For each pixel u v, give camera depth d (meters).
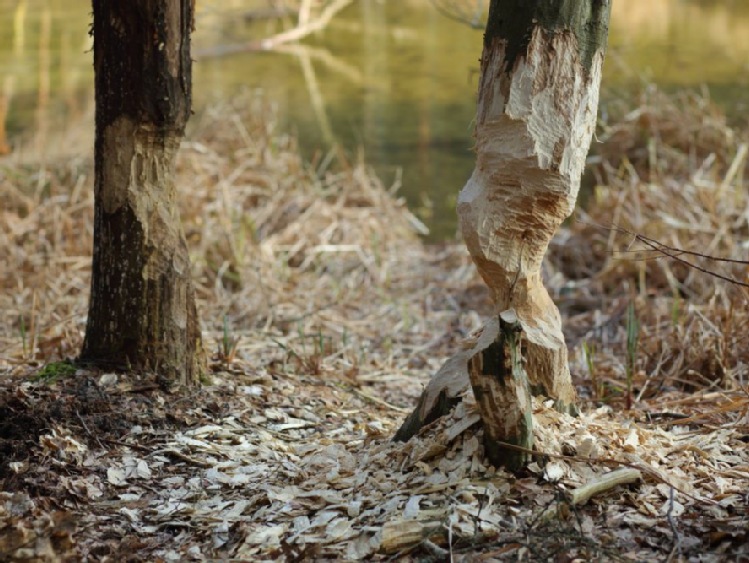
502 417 3.49
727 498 3.48
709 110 9.97
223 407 4.66
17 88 13.20
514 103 3.56
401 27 18.45
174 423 4.41
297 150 10.45
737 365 5.31
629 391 4.94
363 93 13.59
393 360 6.25
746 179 8.55
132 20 4.41
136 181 4.57
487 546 3.21
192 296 4.80
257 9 19.16
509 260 3.78
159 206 4.64
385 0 21.20
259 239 7.98
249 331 6.43
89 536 3.52
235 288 7.26
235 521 3.62
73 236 7.75
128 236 4.61
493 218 3.68
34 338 5.90
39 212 7.92
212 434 4.37
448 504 3.42
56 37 16.92
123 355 4.69
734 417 4.46
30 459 3.96
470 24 6.92
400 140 11.44
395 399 5.48
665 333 6.00
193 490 3.89
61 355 5.42
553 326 3.94
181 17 4.50
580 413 4.02
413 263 7.95
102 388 4.52
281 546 3.40
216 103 10.95
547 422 3.74
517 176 3.61
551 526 3.28
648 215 7.64
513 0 3.55
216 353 5.57
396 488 3.63
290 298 7.08
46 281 7.04
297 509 3.64
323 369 5.70
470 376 3.49
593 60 3.61
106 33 4.46
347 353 6.21
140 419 4.37
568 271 7.74
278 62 15.52
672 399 5.00
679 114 9.77
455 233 8.73
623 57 14.29
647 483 3.56
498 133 3.60
